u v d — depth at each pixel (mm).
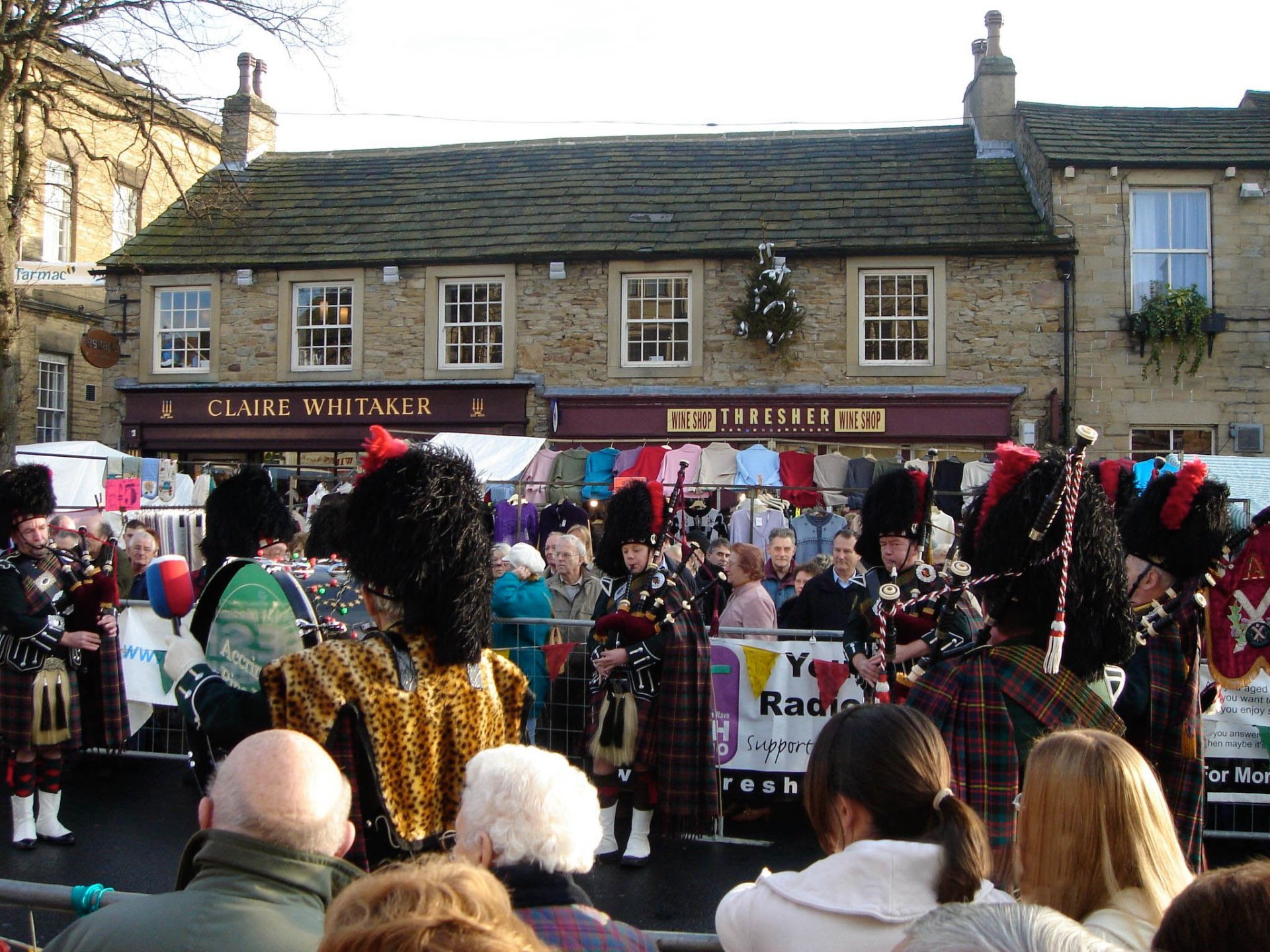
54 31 13891
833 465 12570
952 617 3879
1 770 6723
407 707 2818
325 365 16797
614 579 5629
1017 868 2648
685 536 7473
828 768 2451
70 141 20375
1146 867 2242
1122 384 14984
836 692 5898
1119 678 3617
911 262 15438
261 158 19734
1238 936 1534
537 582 6574
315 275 16781
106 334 16766
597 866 5465
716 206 16688
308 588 3854
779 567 8258
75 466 12656
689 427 15602
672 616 5312
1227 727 5625
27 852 5527
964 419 15070
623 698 5375
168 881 5168
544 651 6086
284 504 4004
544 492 12703
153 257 17188
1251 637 4559
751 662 6000
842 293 15562
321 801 2346
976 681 3285
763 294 15250
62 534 7715
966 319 15305
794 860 5582
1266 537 4570
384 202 17969
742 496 12133
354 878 2369
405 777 2799
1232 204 15055
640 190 17266
